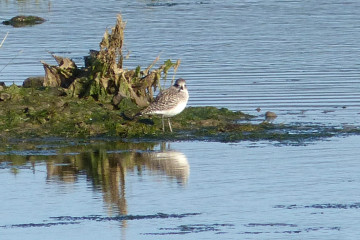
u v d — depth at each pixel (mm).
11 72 25047
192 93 22516
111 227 12883
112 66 20266
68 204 13945
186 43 30406
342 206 13688
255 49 29109
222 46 29734
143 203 13961
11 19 36594
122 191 14609
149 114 18500
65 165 16328
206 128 18984
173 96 18297
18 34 33125
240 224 12953
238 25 35000
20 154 17141
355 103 21375
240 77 24531
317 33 32656
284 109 20828
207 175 15484
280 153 16953
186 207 13750
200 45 29969
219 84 23578
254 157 16672
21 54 28344
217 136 18391
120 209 13688
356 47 29359
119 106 19719
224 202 13961
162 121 18719
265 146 17562
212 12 39250
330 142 17812
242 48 29328
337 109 20797
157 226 12906
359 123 19422
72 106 19703
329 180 15086
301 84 23547
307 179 15164
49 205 13906
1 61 27000
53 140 18203
